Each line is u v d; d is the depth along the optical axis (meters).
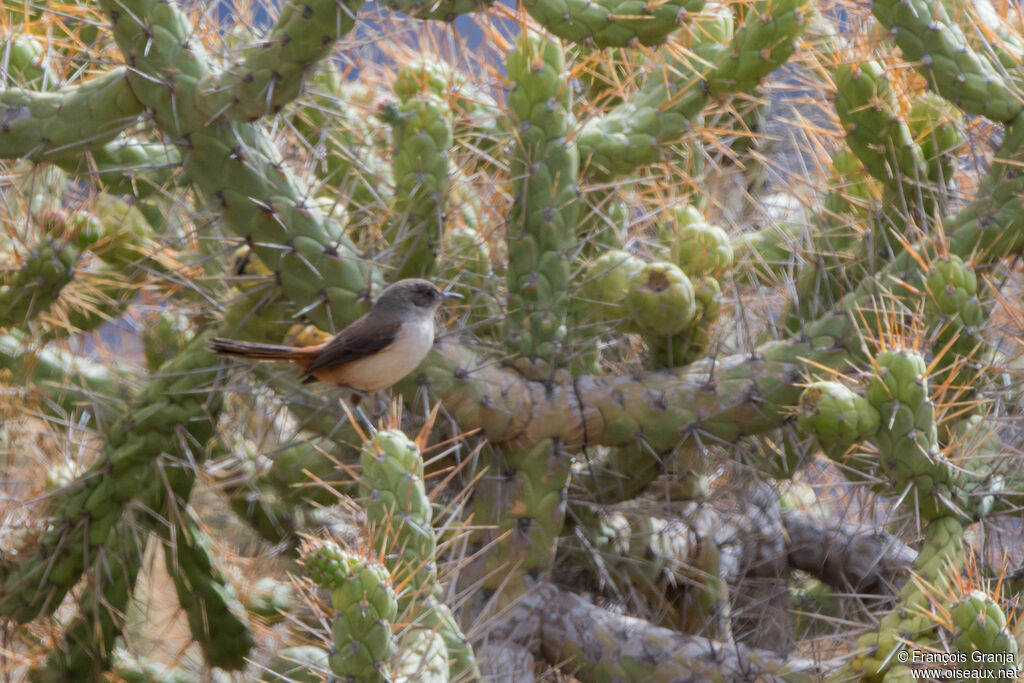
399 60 9.01
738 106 9.96
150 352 9.05
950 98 7.39
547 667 7.93
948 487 6.70
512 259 7.71
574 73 8.14
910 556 9.42
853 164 8.47
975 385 7.48
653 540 8.95
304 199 6.88
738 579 9.57
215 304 7.60
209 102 6.52
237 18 7.64
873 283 7.61
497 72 7.71
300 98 7.76
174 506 7.63
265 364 7.62
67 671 7.94
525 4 6.93
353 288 6.94
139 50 6.60
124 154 7.98
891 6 7.30
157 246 8.14
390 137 8.89
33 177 7.68
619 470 8.26
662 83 7.96
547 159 7.51
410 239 7.56
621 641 7.48
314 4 6.07
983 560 7.25
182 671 8.73
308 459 8.55
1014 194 7.42
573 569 8.65
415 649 5.93
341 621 5.32
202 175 6.78
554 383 7.60
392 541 6.06
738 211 10.51
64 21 8.88
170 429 7.63
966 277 7.05
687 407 7.52
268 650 8.43
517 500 7.61
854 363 7.50
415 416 7.45
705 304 7.69
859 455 7.18
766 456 8.41
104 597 7.86
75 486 7.62
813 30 8.78
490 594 7.67
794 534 9.69
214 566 8.28
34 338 8.73
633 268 7.52
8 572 7.90
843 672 6.59
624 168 7.94
